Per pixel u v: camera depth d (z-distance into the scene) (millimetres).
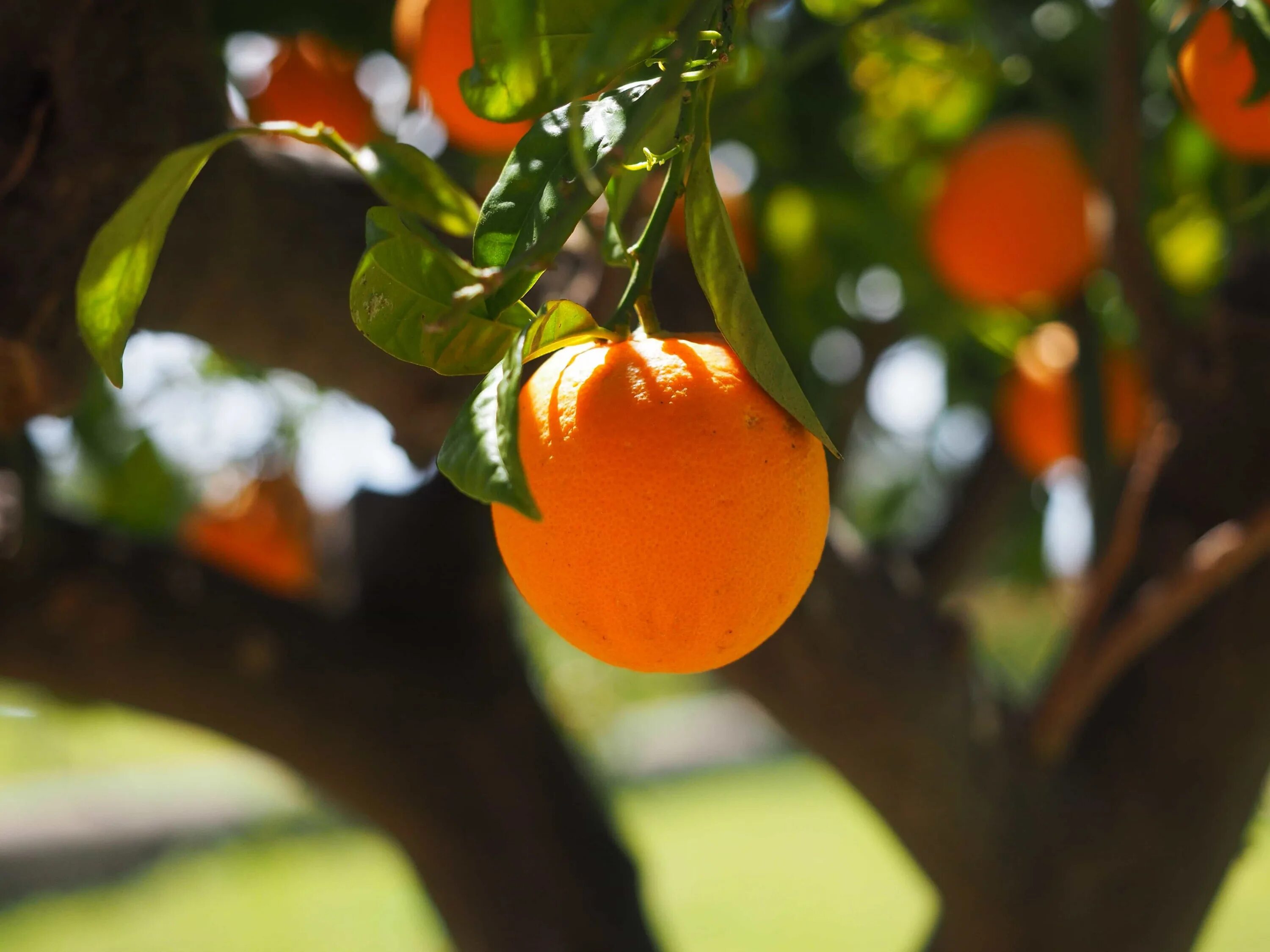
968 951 1194
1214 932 2684
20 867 3975
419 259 767
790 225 1313
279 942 3029
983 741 1194
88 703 1189
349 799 1231
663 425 741
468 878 1232
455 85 1018
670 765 5516
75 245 993
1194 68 1005
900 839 1209
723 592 743
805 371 1291
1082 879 1170
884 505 1626
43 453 1193
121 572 1188
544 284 1087
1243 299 1141
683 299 1112
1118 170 1122
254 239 1059
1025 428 1275
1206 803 1161
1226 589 1149
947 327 1356
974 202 1190
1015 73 1187
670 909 3316
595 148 756
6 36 979
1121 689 1178
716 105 1120
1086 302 1188
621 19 664
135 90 995
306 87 1112
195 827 4391
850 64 1240
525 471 765
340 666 1218
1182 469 1151
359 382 1099
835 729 1192
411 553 1241
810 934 3041
